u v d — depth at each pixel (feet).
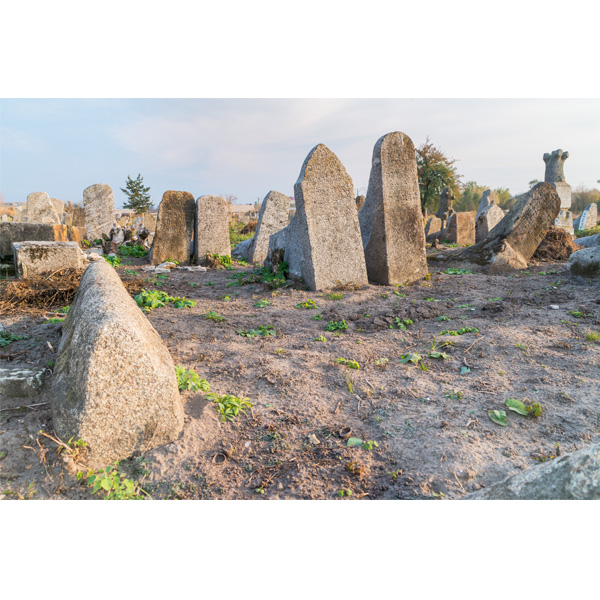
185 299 21.07
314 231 23.11
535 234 30.35
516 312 18.39
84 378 8.14
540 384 11.55
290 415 10.31
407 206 25.53
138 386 8.41
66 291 20.16
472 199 152.87
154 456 8.58
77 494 7.83
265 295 23.15
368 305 20.33
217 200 35.60
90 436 8.18
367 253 26.04
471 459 8.61
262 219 37.78
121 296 10.78
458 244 49.47
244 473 8.40
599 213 107.45
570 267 24.59
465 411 10.37
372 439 9.48
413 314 18.42
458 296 22.40
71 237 32.32
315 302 21.09
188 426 9.32
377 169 25.12
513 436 9.45
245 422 9.96
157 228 34.91
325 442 9.35
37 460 8.42
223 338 15.79
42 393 10.44
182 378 11.00
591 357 13.14
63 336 12.03
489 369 12.63
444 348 14.42
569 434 9.45
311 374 12.44
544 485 6.19
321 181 23.12
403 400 11.01
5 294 19.80
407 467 8.54
